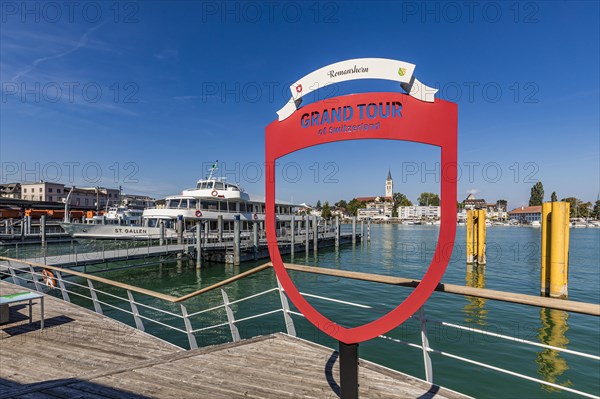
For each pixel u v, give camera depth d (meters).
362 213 151.00
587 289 16.64
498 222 132.25
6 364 4.72
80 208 56.00
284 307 4.93
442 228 2.35
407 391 3.29
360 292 15.59
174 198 28.59
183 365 4.02
